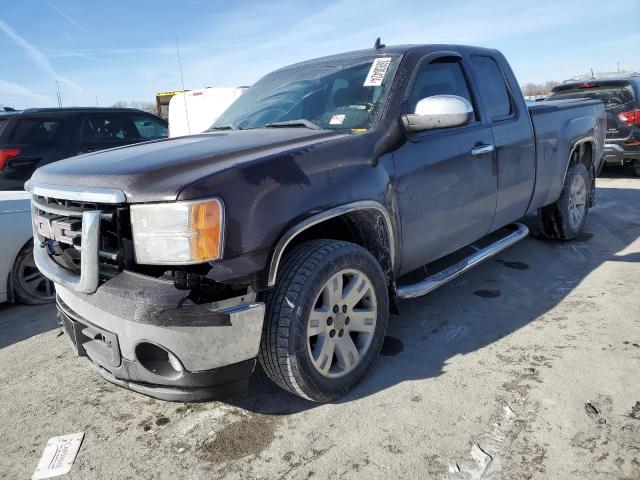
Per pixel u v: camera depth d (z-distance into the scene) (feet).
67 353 11.47
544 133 14.26
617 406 8.05
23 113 20.45
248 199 7.18
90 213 7.18
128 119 23.98
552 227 16.47
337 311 8.50
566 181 16.06
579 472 6.78
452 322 11.55
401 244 9.80
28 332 12.76
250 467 7.36
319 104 10.79
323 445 7.68
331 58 12.32
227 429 8.25
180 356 6.93
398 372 9.55
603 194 24.67
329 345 8.42
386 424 8.05
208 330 6.91
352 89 10.61
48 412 9.14
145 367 7.23
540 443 7.36
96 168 7.80
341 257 8.27
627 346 9.90
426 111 9.45
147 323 6.75
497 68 13.38
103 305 7.15
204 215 6.80
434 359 9.96
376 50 11.55
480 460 7.13
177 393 7.25
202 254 6.82
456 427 7.86
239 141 8.84
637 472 6.70
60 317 8.80
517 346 10.23
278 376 8.02
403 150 9.72
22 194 14.51
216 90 28.48
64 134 21.24
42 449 8.09
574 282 13.47
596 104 17.83
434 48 11.59
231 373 7.32
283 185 7.59
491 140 11.98
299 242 8.97
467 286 13.64
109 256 7.14
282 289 7.79
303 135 9.05
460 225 11.35
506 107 13.12
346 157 8.64
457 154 10.87
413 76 10.54
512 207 13.30
